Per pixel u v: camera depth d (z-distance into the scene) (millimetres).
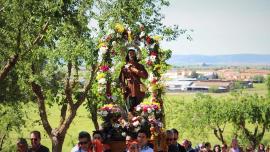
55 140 28984
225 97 58594
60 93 28609
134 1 26875
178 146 14359
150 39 14742
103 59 14648
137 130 12930
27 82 29141
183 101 56438
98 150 11844
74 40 25188
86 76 28234
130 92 13633
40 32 21078
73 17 21000
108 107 13367
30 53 25672
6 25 19734
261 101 56000
